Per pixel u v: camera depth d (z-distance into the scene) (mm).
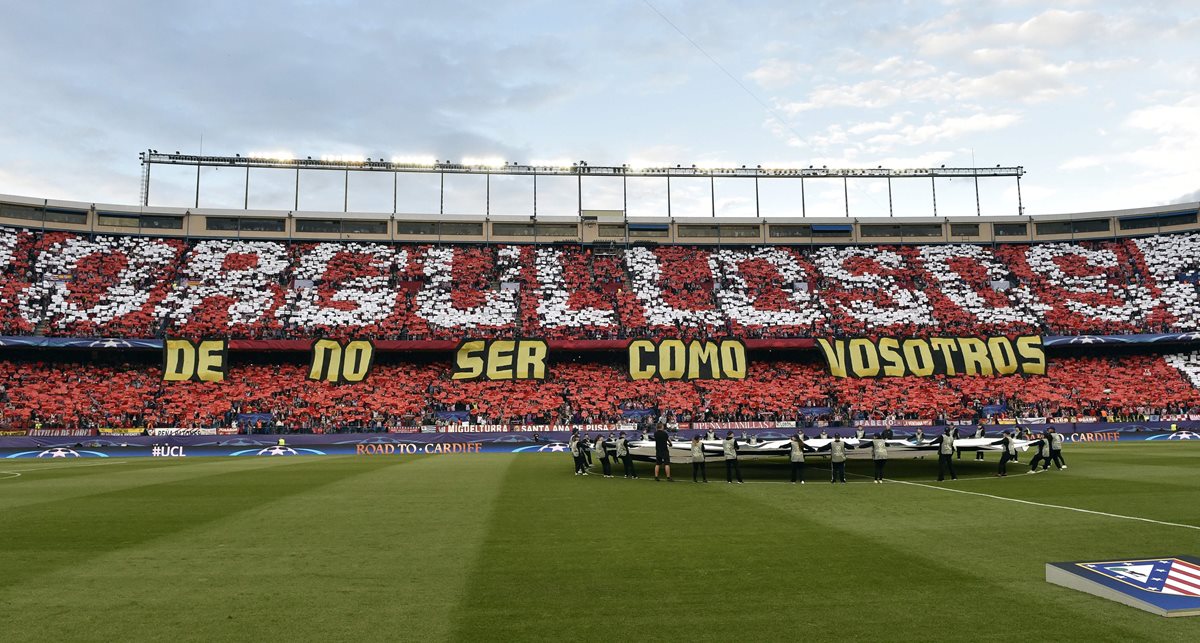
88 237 63094
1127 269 65688
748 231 72062
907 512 18422
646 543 14602
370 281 63375
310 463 36656
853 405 53969
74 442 44906
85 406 49094
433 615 9930
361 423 50125
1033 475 27125
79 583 11688
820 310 63219
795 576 11898
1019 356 57594
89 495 22672
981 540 14719
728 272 68000
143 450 45156
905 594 10820
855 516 17844
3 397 48750
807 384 56125
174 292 59250
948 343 58312
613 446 28875
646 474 29266
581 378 56000
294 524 17031
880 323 61562
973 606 10203
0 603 10562
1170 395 54156
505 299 62812
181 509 19531
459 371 55125
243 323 56938
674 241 71188
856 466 32156
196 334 54812
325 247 66562
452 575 12086
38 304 55438
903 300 64312
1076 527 16078
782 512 18578
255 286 61094
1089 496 20984
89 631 9336
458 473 29906
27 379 50562
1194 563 11836
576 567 12594
